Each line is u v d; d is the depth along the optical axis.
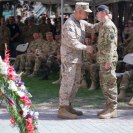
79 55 8.45
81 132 7.53
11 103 5.27
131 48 12.74
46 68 13.84
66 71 8.38
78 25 8.39
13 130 7.64
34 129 5.45
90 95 11.12
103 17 8.32
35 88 12.23
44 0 17.38
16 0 24.05
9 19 18.88
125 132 7.54
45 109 9.41
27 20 19.86
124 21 21.28
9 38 18.03
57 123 8.16
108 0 16.88
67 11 25.05
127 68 12.01
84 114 8.91
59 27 18.64
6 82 5.26
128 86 10.64
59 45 14.03
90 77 12.12
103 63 8.35
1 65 5.25
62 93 8.49
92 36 12.24
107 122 8.23
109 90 8.48
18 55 15.48
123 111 9.15
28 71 14.79
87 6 8.38
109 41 8.23
